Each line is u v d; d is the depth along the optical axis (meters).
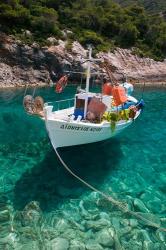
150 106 25.36
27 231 8.23
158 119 20.39
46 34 41.91
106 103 13.82
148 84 44.62
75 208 9.34
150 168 12.41
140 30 53.88
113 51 46.97
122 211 9.29
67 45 41.88
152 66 49.16
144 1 99.12
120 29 50.56
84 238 8.05
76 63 40.03
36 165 12.22
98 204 9.60
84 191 10.34
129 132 17.17
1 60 37.38
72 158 12.91
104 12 54.69
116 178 11.38
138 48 51.22
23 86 36.09
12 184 10.70
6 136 15.81
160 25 57.47
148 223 8.78
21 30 40.50
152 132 17.30
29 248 7.62
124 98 12.81
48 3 49.12
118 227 8.54
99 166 12.26
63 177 11.25
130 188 10.73
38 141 15.05
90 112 13.12
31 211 9.09
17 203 9.51
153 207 9.62
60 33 43.31
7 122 18.45
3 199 9.72
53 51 39.72
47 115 11.45
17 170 11.78
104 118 13.05
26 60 38.31
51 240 7.93
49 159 12.80
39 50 39.16
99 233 8.26
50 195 10.01
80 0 54.97
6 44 37.69
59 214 9.01
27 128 17.25
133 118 14.98
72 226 8.50
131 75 45.84
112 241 7.98
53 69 39.78
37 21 41.72
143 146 14.90
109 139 15.62
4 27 39.16
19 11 41.22
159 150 14.42
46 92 31.28
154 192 10.54
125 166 12.44
